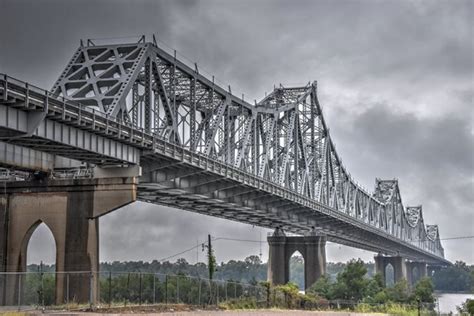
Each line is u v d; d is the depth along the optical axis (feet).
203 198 318.04
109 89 232.12
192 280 286.87
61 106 190.19
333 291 435.94
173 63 261.44
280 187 361.71
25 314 169.07
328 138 474.08
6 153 215.92
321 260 476.54
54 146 200.95
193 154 263.08
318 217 465.06
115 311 184.55
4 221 240.53
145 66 245.24
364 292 441.68
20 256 238.89
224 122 312.50
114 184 234.17
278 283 467.52
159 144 240.53
